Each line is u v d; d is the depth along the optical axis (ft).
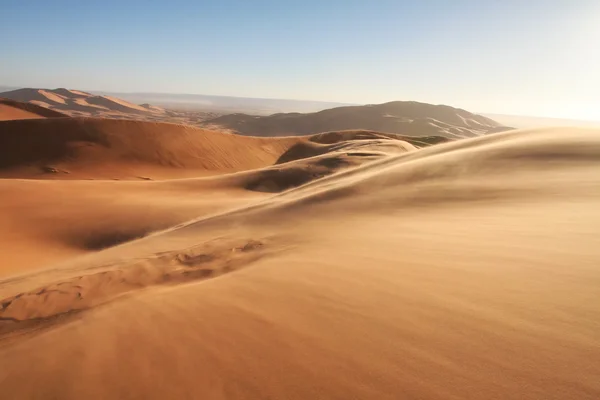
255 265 14.61
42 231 51.44
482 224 15.48
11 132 164.96
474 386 5.34
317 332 7.82
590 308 6.91
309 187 49.78
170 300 11.37
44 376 7.79
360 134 294.66
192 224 37.65
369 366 6.27
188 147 201.77
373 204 25.67
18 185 69.82
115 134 184.14
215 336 8.40
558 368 5.39
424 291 9.07
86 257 31.60
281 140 261.24
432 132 631.15
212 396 6.25
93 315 11.82
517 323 6.80
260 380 6.44
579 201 16.81
